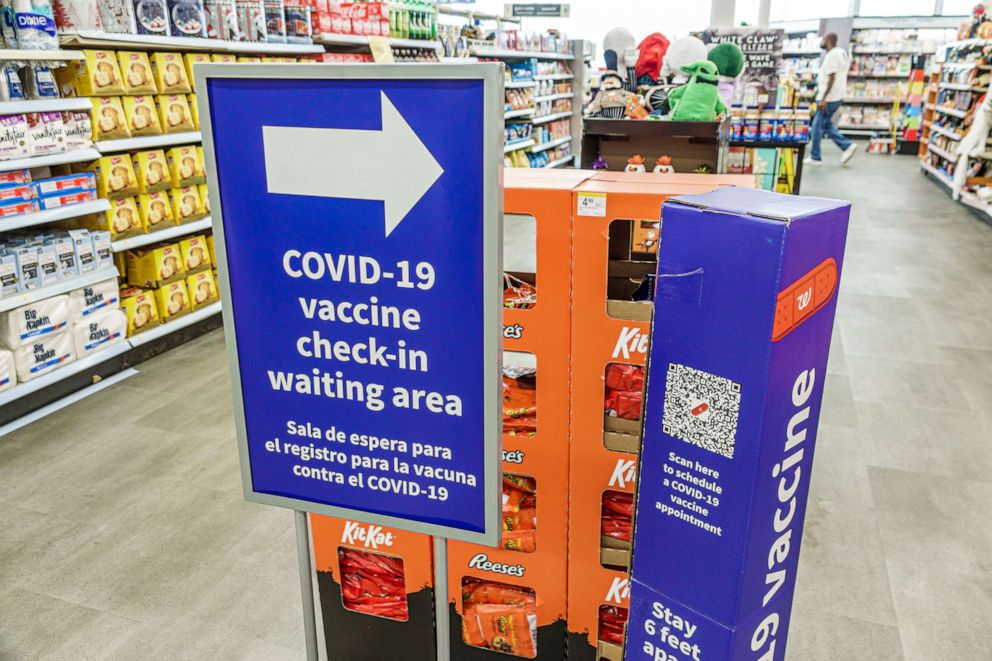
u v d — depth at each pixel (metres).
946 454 3.07
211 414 3.47
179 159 4.27
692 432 1.14
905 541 2.50
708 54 4.31
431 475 1.17
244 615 2.16
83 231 3.66
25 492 2.81
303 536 1.31
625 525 1.66
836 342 4.33
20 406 3.39
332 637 1.94
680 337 1.11
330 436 1.21
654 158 2.78
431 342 1.09
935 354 4.15
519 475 1.72
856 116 15.43
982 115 8.22
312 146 1.05
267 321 1.17
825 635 2.07
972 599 2.22
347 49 5.88
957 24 14.50
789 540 1.24
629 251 2.02
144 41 3.83
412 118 0.99
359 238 1.08
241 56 4.68
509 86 8.78
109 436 3.26
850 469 2.95
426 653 1.86
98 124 3.73
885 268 5.88
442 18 11.02
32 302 3.39
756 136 6.02
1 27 3.32
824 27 14.59
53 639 2.07
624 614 1.73
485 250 1.02
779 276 0.98
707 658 1.23
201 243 4.50
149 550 2.47
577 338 1.52
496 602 1.81
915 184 10.03
